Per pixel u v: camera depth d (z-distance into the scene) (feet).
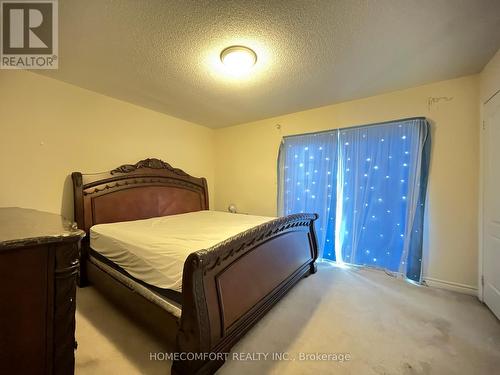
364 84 8.30
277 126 12.07
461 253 7.80
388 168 8.98
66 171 8.38
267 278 6.08
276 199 12.15
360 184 9.54
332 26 5.23
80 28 5.37
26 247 2.47
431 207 8.29
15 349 2.46
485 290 6.97
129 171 9.89
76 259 2.85
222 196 14.30
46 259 2.62
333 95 9.30
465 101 7.75
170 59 6.67
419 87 8.48
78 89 8.64
